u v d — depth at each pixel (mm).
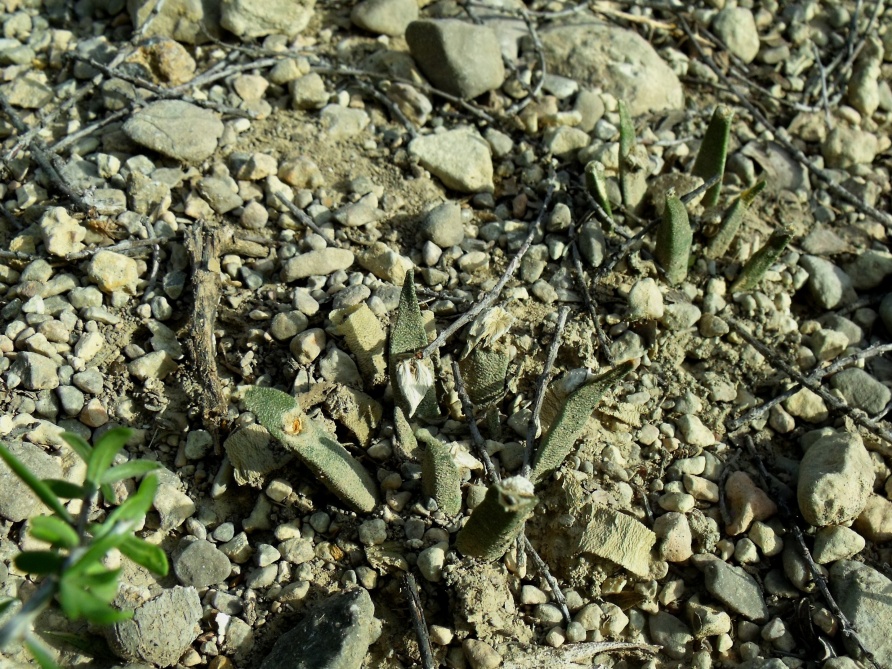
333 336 229
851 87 318
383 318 233
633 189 260
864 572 208
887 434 228
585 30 307
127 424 218
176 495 206
